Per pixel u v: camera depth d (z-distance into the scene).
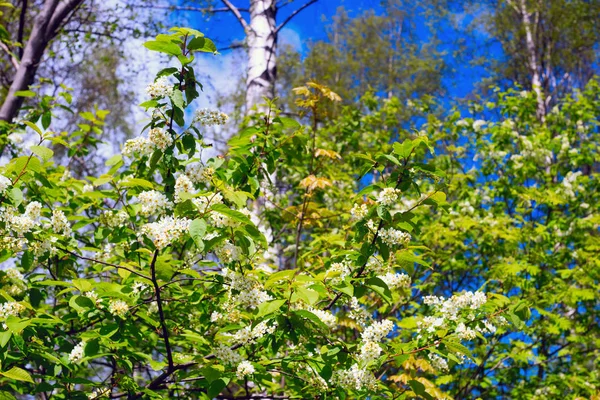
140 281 3.43
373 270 3.34
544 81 18.38
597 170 13.45
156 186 3.61
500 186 9.13
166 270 3.05
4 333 2.77
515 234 7.53
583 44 17.66
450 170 9.30
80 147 5.43
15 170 3.14
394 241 3.18
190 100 3.22
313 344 3.17
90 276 4.68
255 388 4.59
